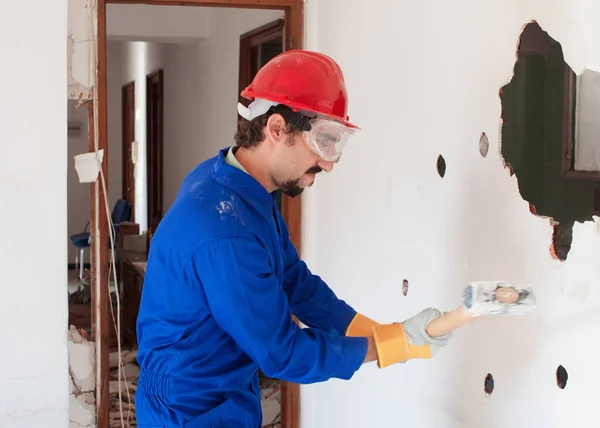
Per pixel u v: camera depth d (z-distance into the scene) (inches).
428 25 93.6
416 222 98.3
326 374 66.7
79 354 138.9
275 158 70.4
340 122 69.2
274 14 171.9
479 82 81.7
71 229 370.6
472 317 61.9
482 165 81.7
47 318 114.1
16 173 111.2
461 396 87.7
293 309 83.6
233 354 72.4
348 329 81.7
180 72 271.6
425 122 95.1
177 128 278.7
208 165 74.3
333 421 131.3
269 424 164.6
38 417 115.3
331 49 131.3
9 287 112.3
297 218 147.8
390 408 107.2
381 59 108.7
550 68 70.0
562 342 69.7
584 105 65.5
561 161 68.9
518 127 74.8
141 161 336.5
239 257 65.8
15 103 110.3
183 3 141.0
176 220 68.9
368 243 115.0
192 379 71.2
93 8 134.1
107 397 140.1
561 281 69.6
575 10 66.1
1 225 111.2
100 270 138.5
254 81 72.1
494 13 78.4
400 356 66.8
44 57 110.7
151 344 72.6
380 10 108.5
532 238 73.4
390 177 106.2
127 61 366.3
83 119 366.6
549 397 71.9
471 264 84.8
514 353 77.4
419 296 97.8
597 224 64.3
